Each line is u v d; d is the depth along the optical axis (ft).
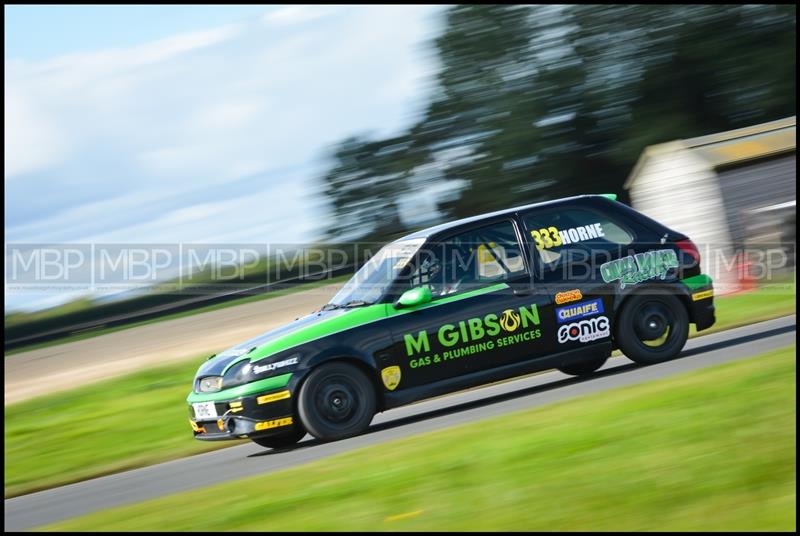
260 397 79.92
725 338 109.40
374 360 82.02
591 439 56.18
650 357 91.86
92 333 333.21
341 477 56.85
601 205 93.35
